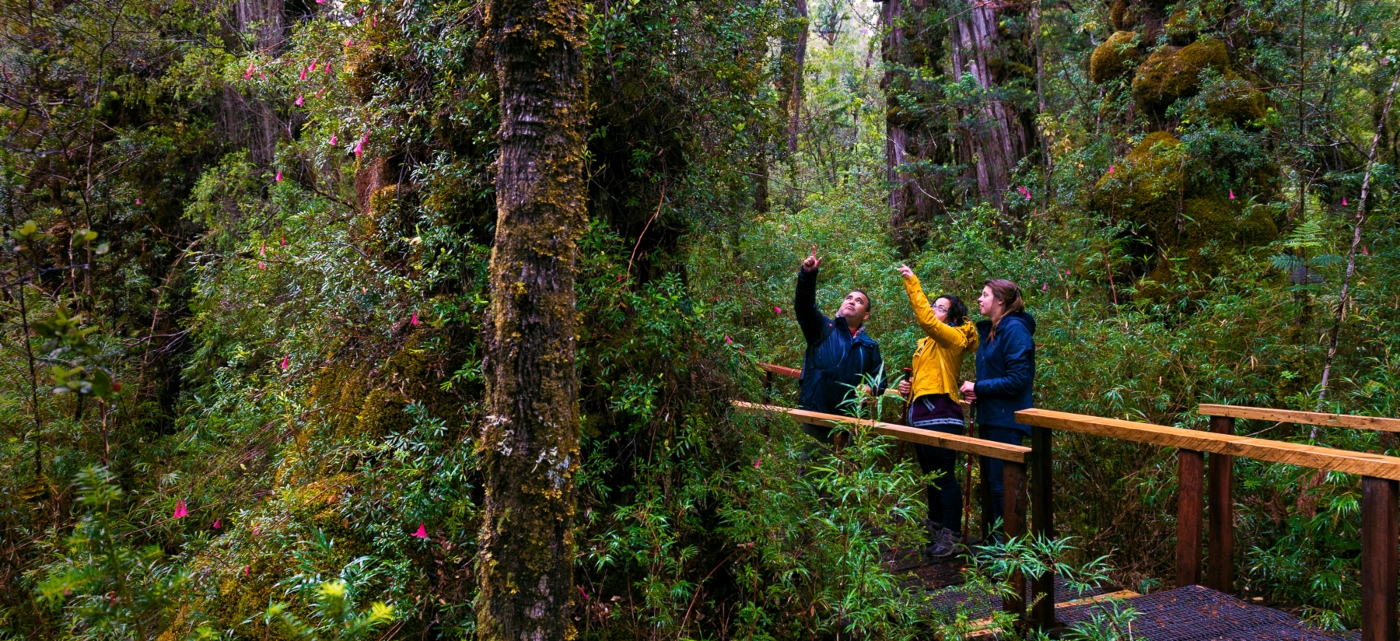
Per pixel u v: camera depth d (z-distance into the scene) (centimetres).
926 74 1016
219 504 383
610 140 333
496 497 199
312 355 358
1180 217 637
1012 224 756
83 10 666
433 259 327
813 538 308
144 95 704
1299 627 283
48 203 596
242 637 256
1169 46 730
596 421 318
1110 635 271
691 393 330
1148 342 503
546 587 197
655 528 283
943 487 417
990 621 296
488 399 203
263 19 743
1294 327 505
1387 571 233
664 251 351
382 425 318
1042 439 317
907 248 984
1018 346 407
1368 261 538
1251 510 394
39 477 443
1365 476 239
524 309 197
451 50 312
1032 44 1006
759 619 293
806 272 440
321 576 260
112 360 502
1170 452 430
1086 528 419
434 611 273
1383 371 444
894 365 588
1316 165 663
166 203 714
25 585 364
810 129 1253
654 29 314
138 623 194
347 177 479
